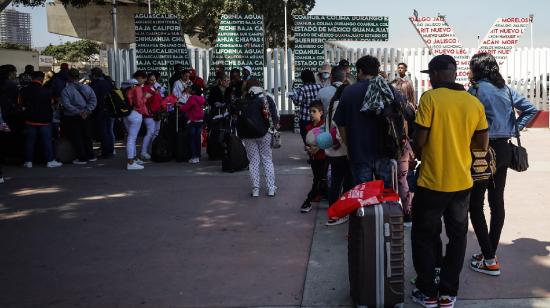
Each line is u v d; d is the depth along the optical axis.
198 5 34.34
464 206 4.22
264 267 5.26
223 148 9.98
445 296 4.23
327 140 6.16
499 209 4.98
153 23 16.02
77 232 6.48
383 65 16.33
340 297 4.53
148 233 6.40
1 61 37.91
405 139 5.74
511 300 4.39
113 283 4.93
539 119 16.39
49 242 6.13
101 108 11.73
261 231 6.41
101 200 8.01
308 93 9.74
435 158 4.12
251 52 16.02
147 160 11.50
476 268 4.99
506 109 4.79
